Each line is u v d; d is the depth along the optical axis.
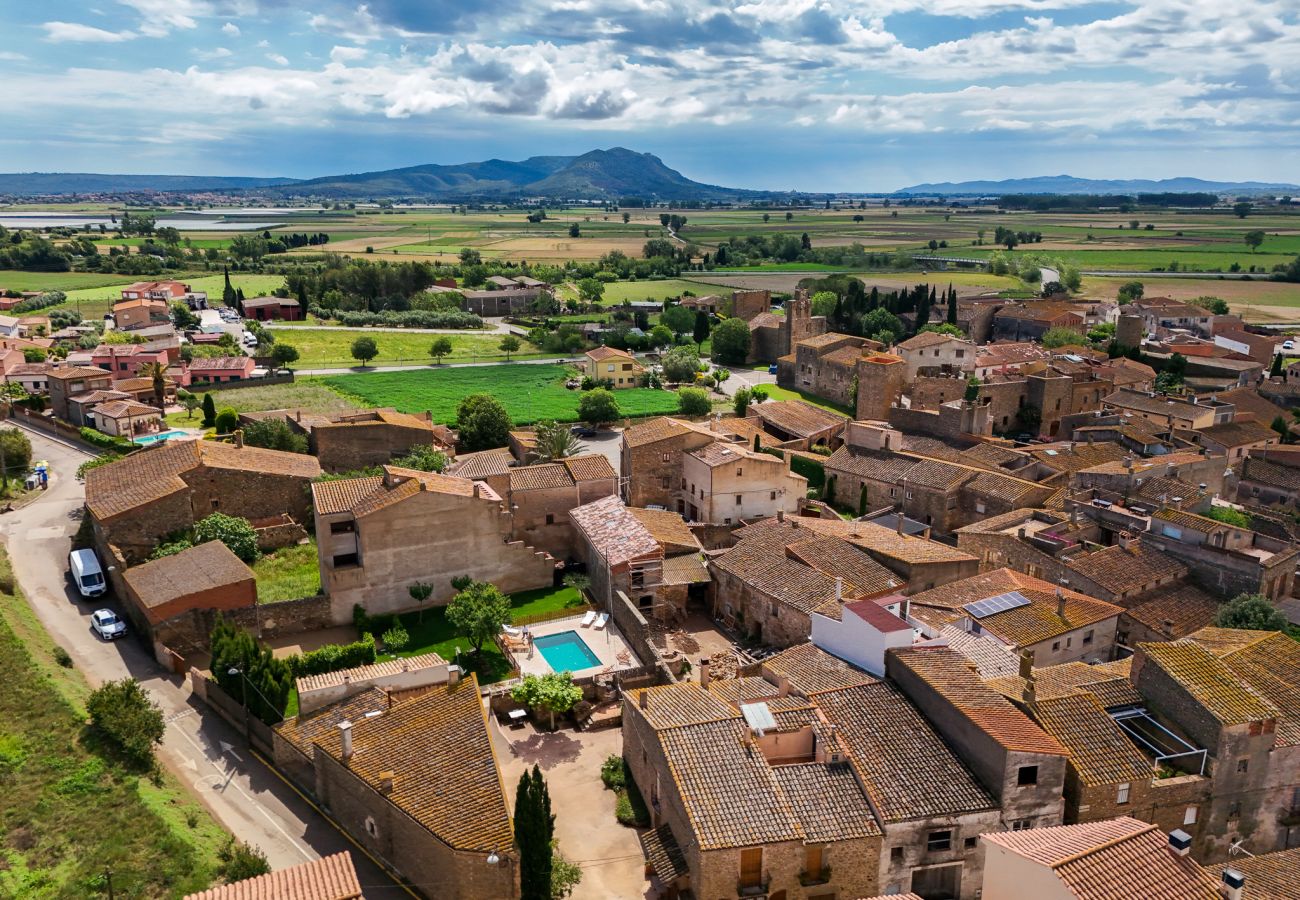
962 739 50.72
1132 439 120.75
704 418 156.38
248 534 90.25
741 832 45.44
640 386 190.12
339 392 175.25
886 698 55.09
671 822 49.38
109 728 54.72
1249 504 115.94
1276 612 71.62
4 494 105.00
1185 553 81.25
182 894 43.66
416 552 80.75
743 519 100.25
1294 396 160.62
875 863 47.00
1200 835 51.28
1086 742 50.19
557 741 63.09
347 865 41.50
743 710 53.06
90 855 46.31
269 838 51.50
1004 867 41.00
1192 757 51.00
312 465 105.75
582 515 90.44
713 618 83.00
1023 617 69.56
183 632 71.62
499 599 73.88
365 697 58.94
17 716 56.53
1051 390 145.25
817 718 52.75
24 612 74.81
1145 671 55.16
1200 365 180.12
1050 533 88.56
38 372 150.62
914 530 98.62
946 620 69.44
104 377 140.50
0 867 45.50
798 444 132.62
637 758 56.12
